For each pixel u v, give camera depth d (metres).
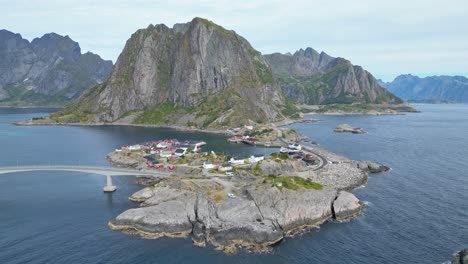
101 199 127.94
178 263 85.50
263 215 103.88
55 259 86.69
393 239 96.62
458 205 120.12
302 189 114.38
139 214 104.44
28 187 143.75
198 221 102.94
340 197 116.38
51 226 104.75
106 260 86.44
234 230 96.38
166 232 100.38
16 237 97.94
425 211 115.19
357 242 95.38
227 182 128.12
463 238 96.44
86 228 103.44
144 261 86.19
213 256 88.88
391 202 123.69
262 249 92.12
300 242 96.00
